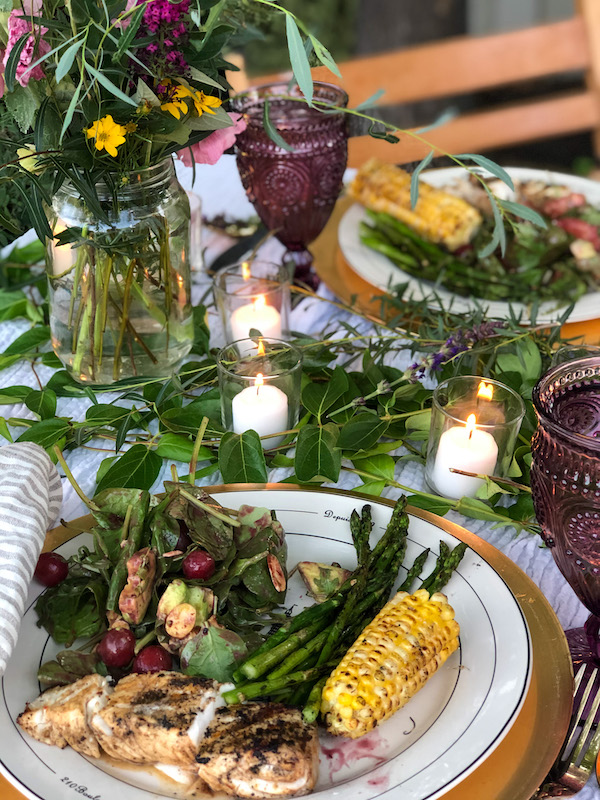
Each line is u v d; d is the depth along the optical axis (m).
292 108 0.79
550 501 0.45
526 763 0.42
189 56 0.57
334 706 0.43
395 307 0.79
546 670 0.46
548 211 0.93
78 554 0.51
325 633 0.47
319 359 0.72
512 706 0.43
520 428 0.64
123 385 0.65
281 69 1.50
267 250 0.91
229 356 0.65
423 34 2.45
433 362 0.65
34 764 0.41
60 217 0.62
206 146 0.65
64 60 0.48
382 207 0.91
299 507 0.56
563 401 0.48
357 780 0.41
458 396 0.61
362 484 0.62
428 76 1.94
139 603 0.47
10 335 0.79
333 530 0.55
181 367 0.73
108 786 0.41
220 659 0.46
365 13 2.37
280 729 0.42
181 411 0.66
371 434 0.62
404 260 0.87
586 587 0.46
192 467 0.58
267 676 0.45
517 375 0.67
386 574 0.51
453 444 0.59
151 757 0.41
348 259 0.85
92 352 0.67
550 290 0.85
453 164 1.03
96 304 0.64
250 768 0.40
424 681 0.45
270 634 0.49
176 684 0.44
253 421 0.64
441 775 0.40
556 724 0.43
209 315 0.84
